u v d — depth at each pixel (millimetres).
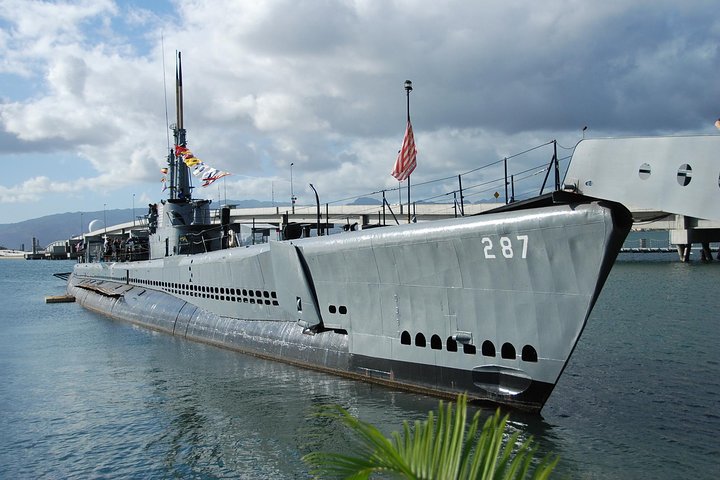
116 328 24125
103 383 14727
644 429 10195
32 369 16750
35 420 11938
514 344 10328
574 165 8055
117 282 31328
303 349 14984
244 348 17312
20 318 29156
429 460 3230
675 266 58750
